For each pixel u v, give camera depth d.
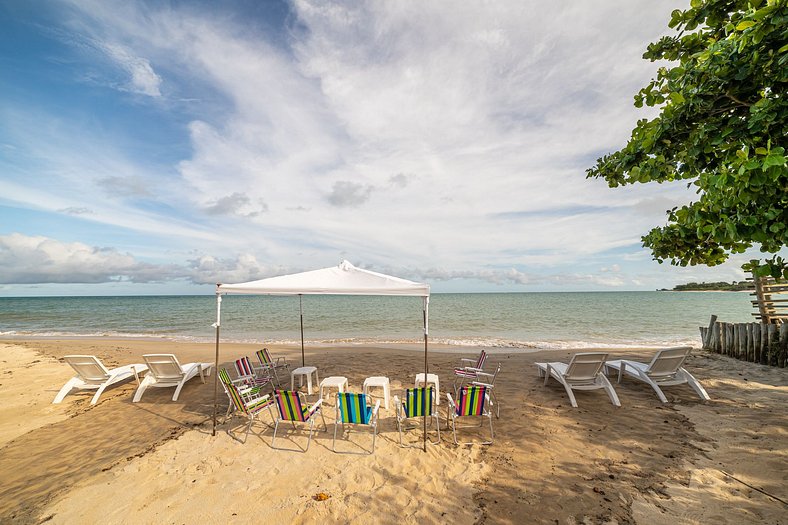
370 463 4.41
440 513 3.45
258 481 4.04
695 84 2.91
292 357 11.49
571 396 6.26
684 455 4.38
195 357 11.83
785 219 2.26
